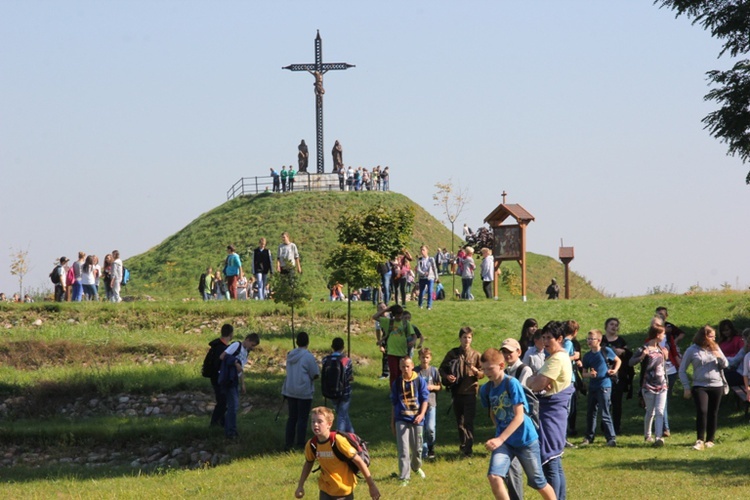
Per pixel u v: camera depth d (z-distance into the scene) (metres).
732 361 19.12
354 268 27.97
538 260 80.12
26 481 17.48
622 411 21.11
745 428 18.42
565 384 10.68
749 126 25.78
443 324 32.00
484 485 13.62
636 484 13.30
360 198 83.31
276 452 18.59
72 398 25.06
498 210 40.94
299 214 79.69
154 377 25.98
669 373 20.03
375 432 19.86
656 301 33.53
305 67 81.81
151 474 17.61
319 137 84.62
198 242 78.69
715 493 12.56
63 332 31.67
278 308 34.84
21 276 50.00
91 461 20.27
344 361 17.30
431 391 15.96
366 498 12.96
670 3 26.41
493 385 10.34
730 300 32.75
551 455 10.59
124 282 40.38
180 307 35.06
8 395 25.12
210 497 14.11
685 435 18.19
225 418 19.91
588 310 33.19
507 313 33.19
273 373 27.20
